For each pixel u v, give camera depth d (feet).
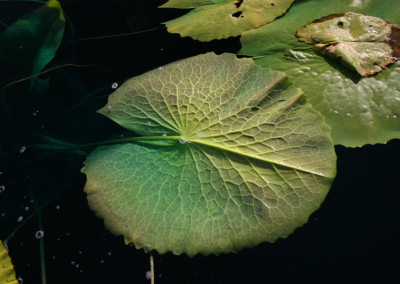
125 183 1.89
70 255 1.96
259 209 1.77
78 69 2.50
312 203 1.75
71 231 2.02
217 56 2.04
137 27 2.60
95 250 1.97
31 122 2.34
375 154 2.06
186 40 2.49
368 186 1.99
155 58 2.45
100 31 2.63
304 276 1.86
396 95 1.97
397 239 1.88
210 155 1.87
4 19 2.75
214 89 1.97
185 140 1.92
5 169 2.20
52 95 2.44
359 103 1.97
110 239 1.99
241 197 1.80
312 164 1.79
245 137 1.86
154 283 1.88
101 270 1.92
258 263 1.90
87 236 2.01
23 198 2.14
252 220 1.77
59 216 2.07
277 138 1.84
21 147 2.25
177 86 2.01
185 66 2.06
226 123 1.90
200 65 2.04
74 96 2.43
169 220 1.81
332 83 2.02
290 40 2.17
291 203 1.76
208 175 1.85
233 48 2.39
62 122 2.34
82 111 2.36
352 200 1.98
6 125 2.27
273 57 2.14
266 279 1.87
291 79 2.05
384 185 1.99
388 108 1.95
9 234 2.04
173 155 1.92
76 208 2.09
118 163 1.94
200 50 2.43
